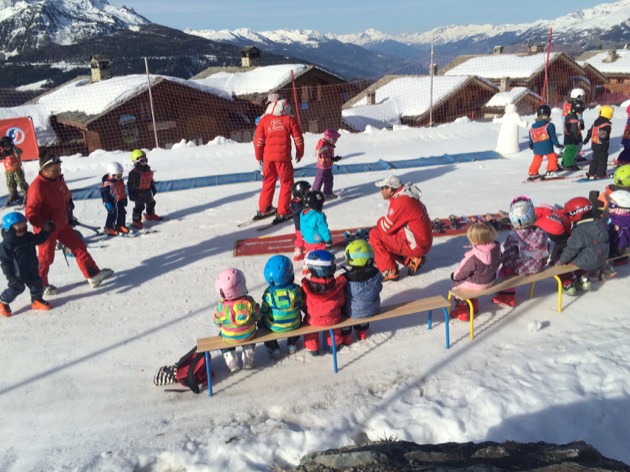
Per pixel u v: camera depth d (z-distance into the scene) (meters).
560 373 4.30
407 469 3.01
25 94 30.78
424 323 5.36
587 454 3.21
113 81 25.30
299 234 6.87
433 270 6.58
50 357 5.11
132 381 4.68
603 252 5.36
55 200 6.05
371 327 5.31
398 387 4.35
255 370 4.73
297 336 4.84
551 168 10.62
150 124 23.48
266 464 3.60
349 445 3.69
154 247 7.94
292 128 8.39
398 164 12.70
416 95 33.00
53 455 3.82
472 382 4.30
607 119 10.02
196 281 6.64
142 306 6.06
